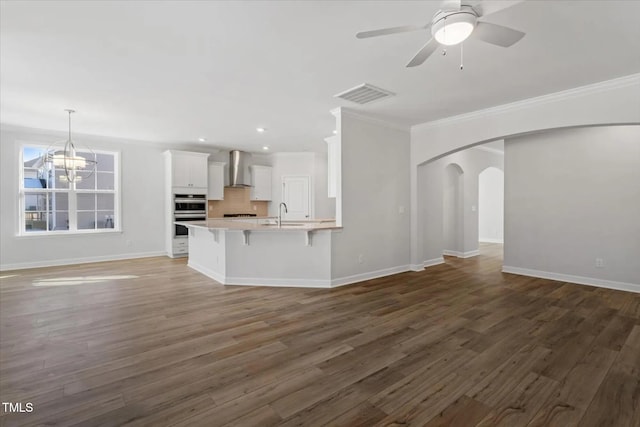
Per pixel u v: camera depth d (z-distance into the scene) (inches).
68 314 136.9
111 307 146.3
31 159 232.4
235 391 82.0
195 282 192.1
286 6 85.5
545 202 205.2
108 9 86.5
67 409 74.3
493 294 168.4
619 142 178.1
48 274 210.4
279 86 145.2
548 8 86.2
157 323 127.4
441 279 201.3
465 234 287.0
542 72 129.5
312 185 333.4
